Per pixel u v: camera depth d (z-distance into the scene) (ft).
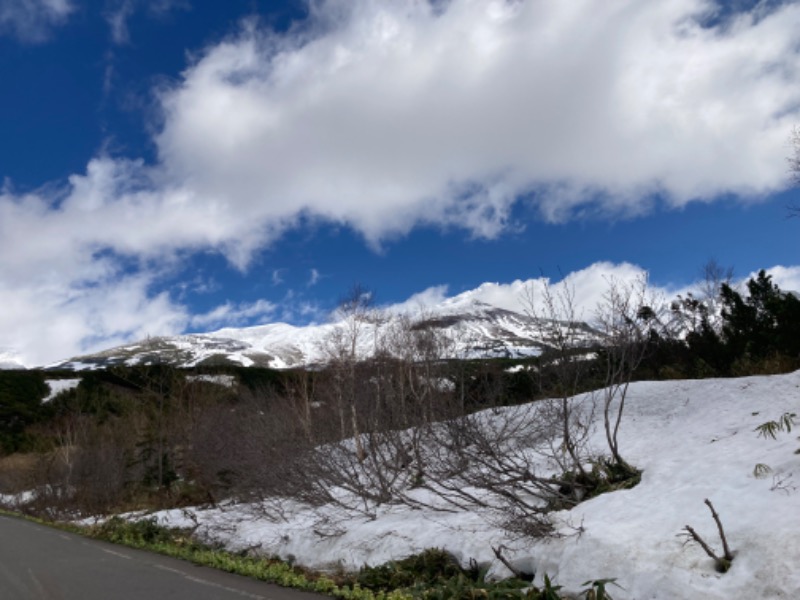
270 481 48.39
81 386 161.07
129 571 34.06
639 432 48.16
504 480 37.01
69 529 65.77
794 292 76.89
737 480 28.73
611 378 40.86
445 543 32.42
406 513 41.09
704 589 21.06
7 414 172.14
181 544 46.32
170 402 106.93
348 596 26.66
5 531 62.59
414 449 44.32
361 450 50.39
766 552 21.36
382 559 33.50
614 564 24.09
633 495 32.19
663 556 23.45
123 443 103.19
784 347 63.62
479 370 47.16
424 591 26.96
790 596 19.25
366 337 78.74
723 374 69.05
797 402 42.45
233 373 124.77
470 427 37.81
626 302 37.83
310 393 81.20
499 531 31.58
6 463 143.43
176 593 27.63
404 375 57.57
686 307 83.10
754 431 37.42
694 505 27.63
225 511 57.41
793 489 25.67
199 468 80.07
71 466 97.86
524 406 44.42
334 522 42.29
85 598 26.94
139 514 70.90
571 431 44.68
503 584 26.00
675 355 77.56
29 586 30.14
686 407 51.90
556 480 35.76
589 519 29.86
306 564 37.55
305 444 49.83
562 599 24.02
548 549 27.53
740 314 74.43
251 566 33.81
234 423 75.56
